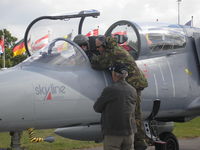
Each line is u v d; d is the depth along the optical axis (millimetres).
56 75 5480
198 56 7324
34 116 5129
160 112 6852
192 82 7156
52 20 6691
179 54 7219
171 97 6801
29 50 6754
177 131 11695
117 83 4816
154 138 6691
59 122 5480
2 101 4824
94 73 5863
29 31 6691
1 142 9391
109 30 7309
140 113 5879
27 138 9805
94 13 6805
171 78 6832
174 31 7289
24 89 5035
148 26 6984
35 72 5359
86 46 6398
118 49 5758
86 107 5664
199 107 7062
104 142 4832
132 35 6938
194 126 13023
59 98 5359
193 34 7496
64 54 5828
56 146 8930
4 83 4973
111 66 5742
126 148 4836
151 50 6809
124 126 4699
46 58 5695
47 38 6641
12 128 5055
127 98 4750
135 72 5723
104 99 4734
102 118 4836
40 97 5160
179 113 7176
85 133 6348
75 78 5621
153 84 6547
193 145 9383
